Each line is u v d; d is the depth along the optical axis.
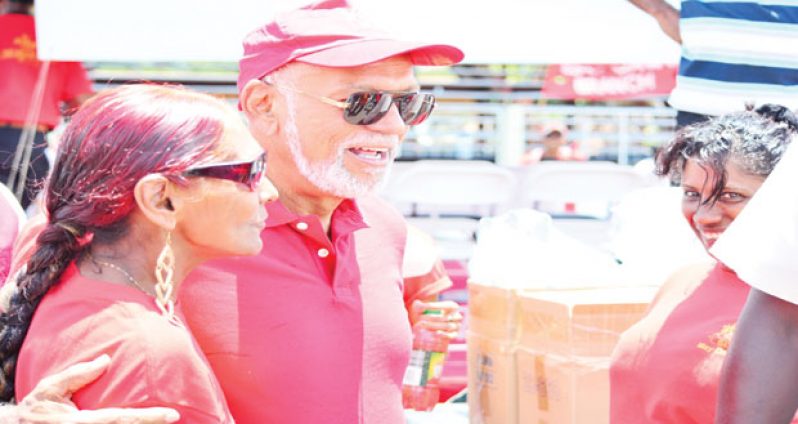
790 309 1.42
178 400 1.30
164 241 1.40
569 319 2.28
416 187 4.72
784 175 1.43
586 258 2.73
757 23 2.82
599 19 2.94
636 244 2.78
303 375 1.71
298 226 1.77
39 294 1.38
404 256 2.20
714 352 1.74
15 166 3.05
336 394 1.74
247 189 1.41
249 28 2.80
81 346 1.29
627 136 6.03
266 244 1.75
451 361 3.32
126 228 1.37
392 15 2.81
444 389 3.19
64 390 1.26
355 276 1.84
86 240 1.37
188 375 1.31
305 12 1.87
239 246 1.43
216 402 1.36
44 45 2.73
